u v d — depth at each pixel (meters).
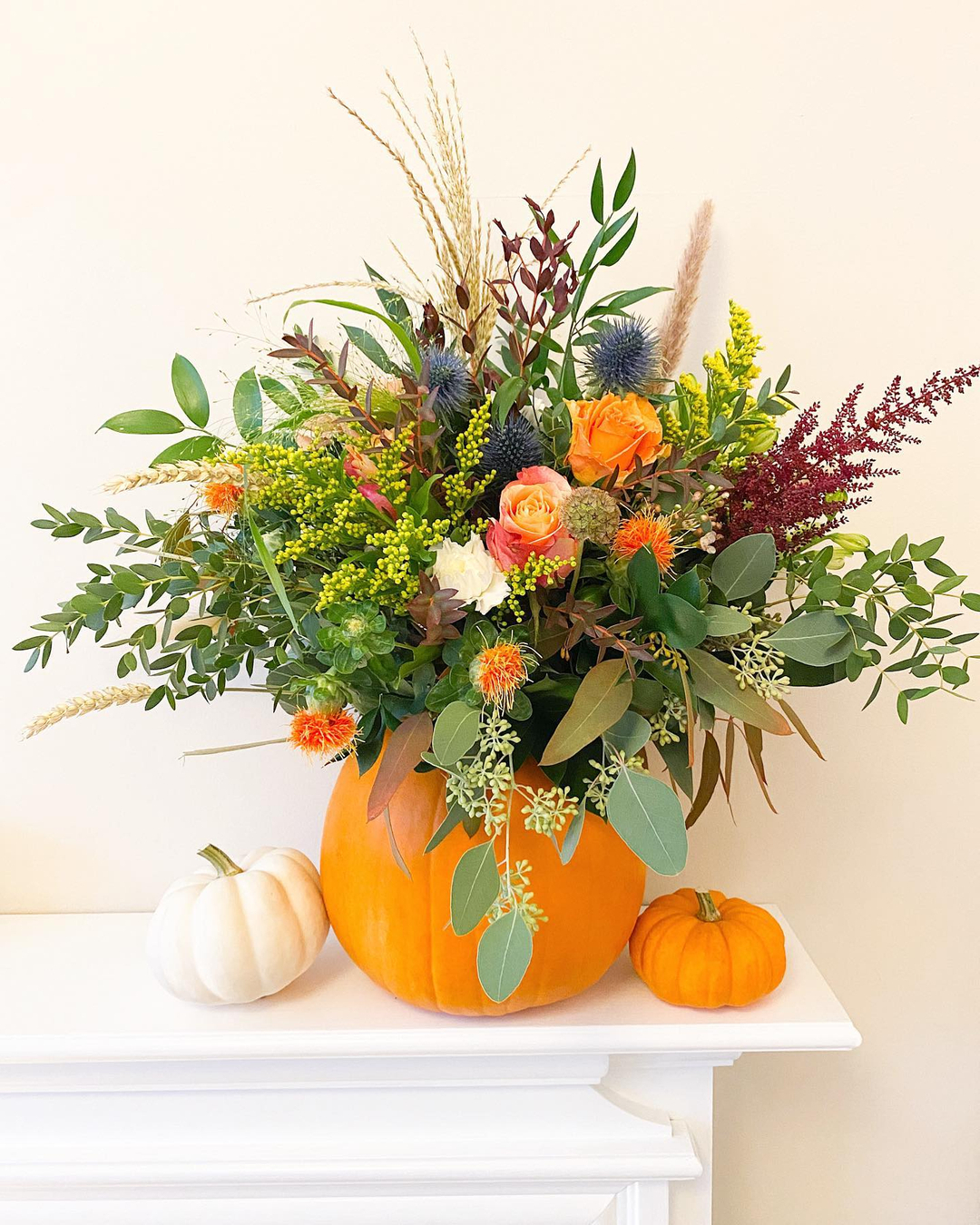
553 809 0.61
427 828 0.68
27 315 0.90
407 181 0.89
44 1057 0.72
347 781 0.75
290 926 0.75
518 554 0.59
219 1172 0.75
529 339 0.69
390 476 0.60
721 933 0.75
